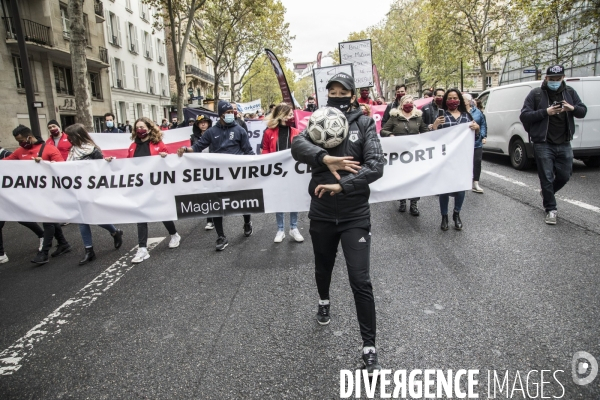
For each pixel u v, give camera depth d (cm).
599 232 499
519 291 356
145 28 3519
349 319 328
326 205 273
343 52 956
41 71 2103
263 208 520
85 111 1295
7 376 277
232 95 3872
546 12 1927
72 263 520
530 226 542
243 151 574
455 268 417
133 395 249
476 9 2720
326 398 238
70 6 1251
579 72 2902
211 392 247
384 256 465
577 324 298
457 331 299
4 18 1861
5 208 529
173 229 556
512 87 1027
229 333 316
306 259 477
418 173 511
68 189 524
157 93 3769
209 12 2789
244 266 465
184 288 411
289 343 297
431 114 656
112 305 381
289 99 905
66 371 279
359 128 273
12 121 1891
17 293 428
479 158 752
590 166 1004
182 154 518
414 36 4150
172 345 304
